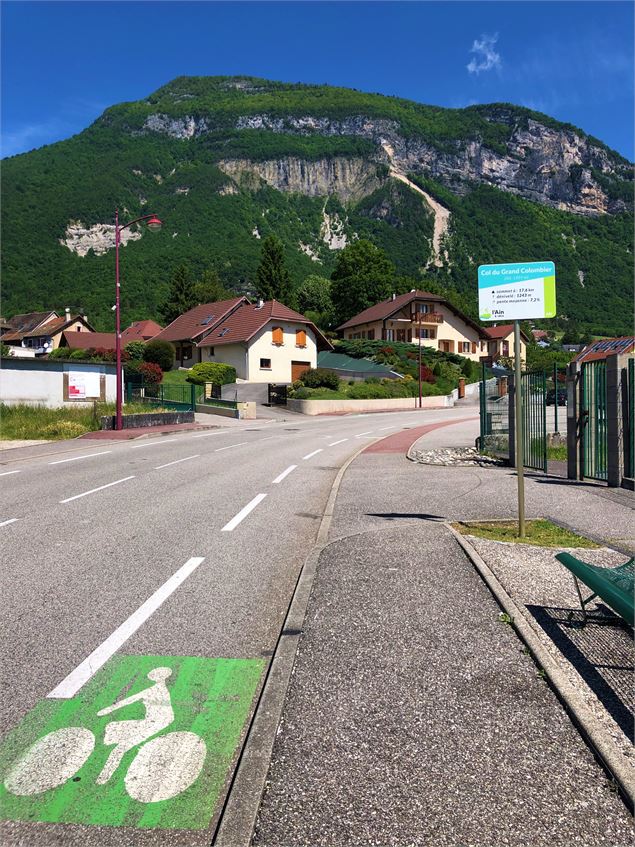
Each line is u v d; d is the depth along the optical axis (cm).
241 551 714
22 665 409
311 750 305
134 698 365
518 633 448
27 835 255
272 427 3112
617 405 1066
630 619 329
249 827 252
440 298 7294
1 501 1056
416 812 262
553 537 736
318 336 5716
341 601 520
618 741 307
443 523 816
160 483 1256
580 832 251
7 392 2842
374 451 1850
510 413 1488
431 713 340
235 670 402
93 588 575
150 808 270
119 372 2631
